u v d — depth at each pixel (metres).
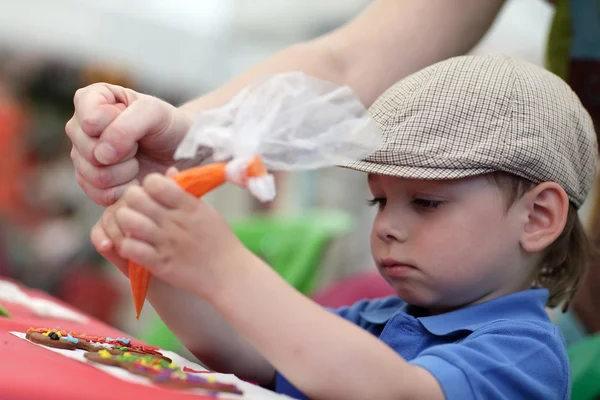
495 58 1.01
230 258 0.69
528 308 0.92
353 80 1.25
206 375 0.78
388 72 1.26
